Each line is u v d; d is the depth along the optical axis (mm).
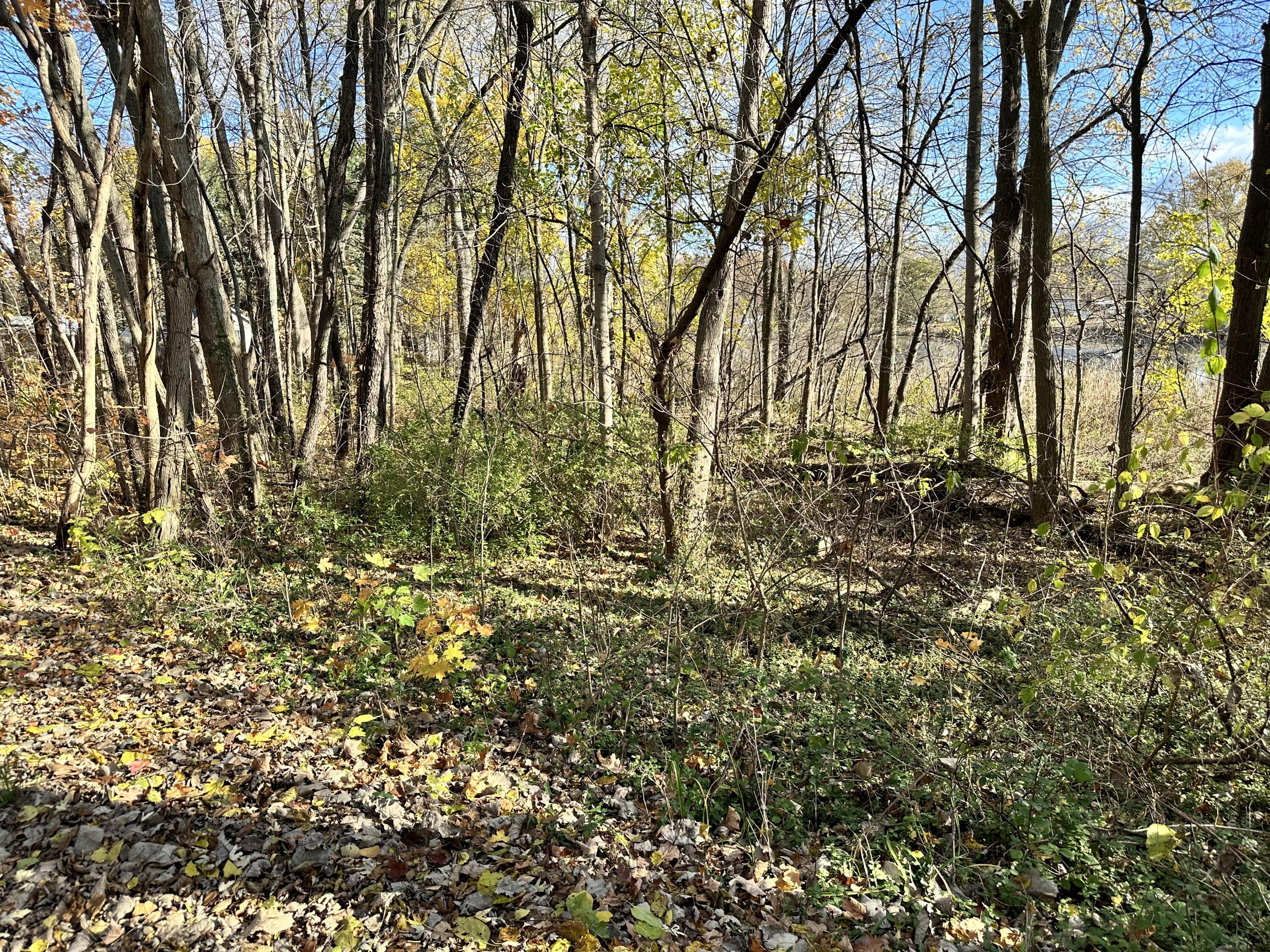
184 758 3809
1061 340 13039
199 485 7637
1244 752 3689
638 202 8227
